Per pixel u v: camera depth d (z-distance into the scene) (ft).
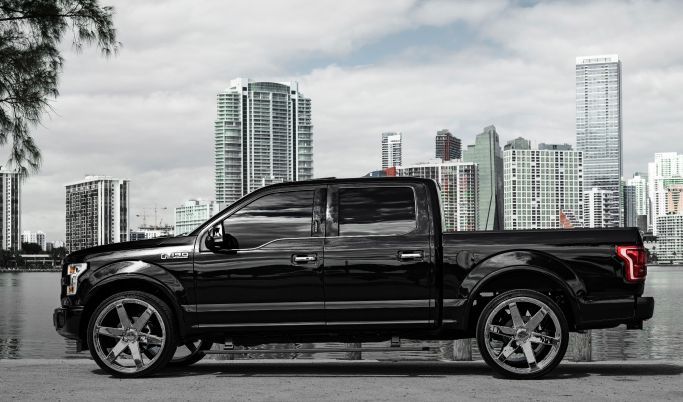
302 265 26.04
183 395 22.80
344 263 25.95
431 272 25.81
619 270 25.49
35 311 185.88
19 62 42.47
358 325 25.95
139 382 25.39
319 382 25.23
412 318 25.88
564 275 25.54
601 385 24.40
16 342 90.74
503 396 22.40
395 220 26.40
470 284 25.70
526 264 25.54
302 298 26.03
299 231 26.48
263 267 26.17
